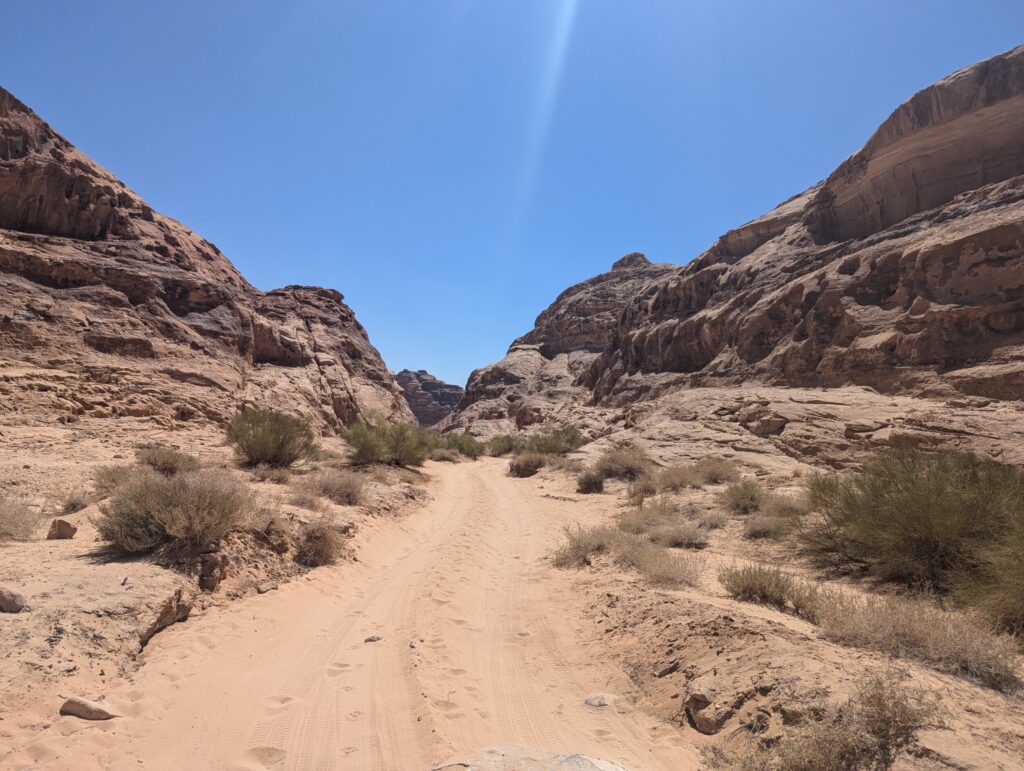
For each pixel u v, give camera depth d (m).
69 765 3.20
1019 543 5.55
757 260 37.97
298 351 40.88
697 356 39.34
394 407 47.94
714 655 4.52
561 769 3.02
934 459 9.00
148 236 34.12
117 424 20.22
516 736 3.94
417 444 25.03
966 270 19.44
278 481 13.03
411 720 4.09
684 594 6.49
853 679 3.58
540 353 90.62
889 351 20.97
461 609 6.89
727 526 11.20
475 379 92.50
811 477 10.66
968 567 6.20
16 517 7.57
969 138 26.23
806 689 3.51
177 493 6.90
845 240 32.25
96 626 4.70
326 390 38.69
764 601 6.20
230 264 48.44
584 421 39.22
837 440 17.66
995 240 18.89
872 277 23.56
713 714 3.73
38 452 13.77
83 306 25.80
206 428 23.97
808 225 35.97
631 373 48.00
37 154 29.86
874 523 7.29
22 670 3.91
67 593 5.13
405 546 10.49
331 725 4.02
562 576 8.40
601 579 7.80
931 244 20.92
